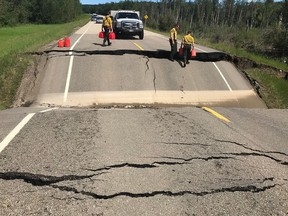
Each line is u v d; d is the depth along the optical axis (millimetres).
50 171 4547
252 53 20578
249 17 70562
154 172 4645
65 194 3967
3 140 5859
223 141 6152
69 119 7562
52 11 77562
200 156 5312
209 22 82875
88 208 3678
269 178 4590
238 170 4820
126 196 3955
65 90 11859
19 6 70375
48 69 13430
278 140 6484
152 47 18344
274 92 13648
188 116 8234
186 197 3984
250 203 3914
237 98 12859
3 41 24828
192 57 15953
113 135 6324
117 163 4895
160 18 61000
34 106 10641
